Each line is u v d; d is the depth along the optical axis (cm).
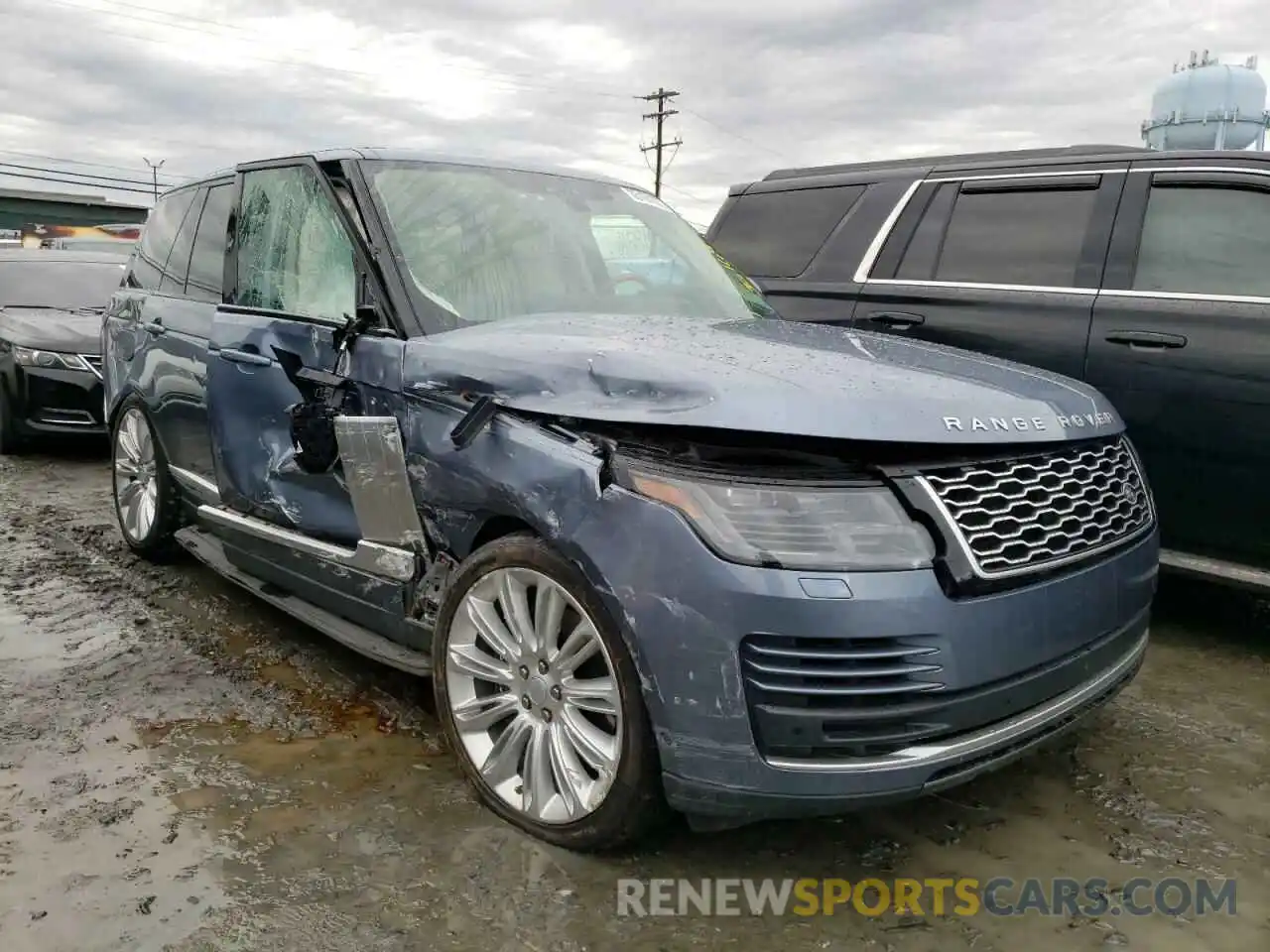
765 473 226
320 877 250
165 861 256
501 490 260
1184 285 418
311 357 336
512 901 241
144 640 410
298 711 346
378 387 305
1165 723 345
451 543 286
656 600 226
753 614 217
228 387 385
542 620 260
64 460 807
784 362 261
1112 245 441
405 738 326
